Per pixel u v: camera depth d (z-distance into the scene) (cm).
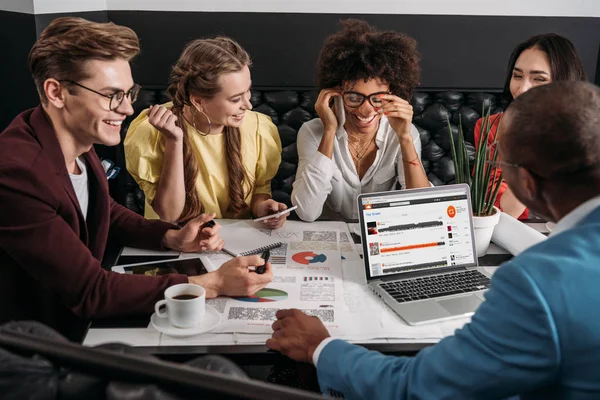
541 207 94
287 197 291
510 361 83
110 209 176
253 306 138
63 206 134
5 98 230
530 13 302
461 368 88
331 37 212
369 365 105
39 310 140
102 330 128
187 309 125
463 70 309
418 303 140
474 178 165
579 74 216
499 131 95
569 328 79
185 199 205
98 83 132
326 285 150
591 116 84
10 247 128
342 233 186
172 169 194
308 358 117
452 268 160
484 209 169
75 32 130
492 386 86
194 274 153
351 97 202
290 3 298
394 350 123
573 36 306
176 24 300
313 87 299
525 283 81
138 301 133
